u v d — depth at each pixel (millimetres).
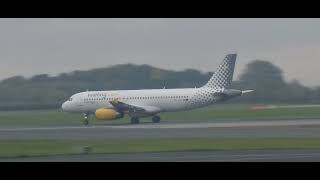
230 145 181875
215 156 153000
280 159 143000
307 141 191750
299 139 199750
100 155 160750
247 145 180750
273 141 193000
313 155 151250
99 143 198125
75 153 166875
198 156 153750
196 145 184375
